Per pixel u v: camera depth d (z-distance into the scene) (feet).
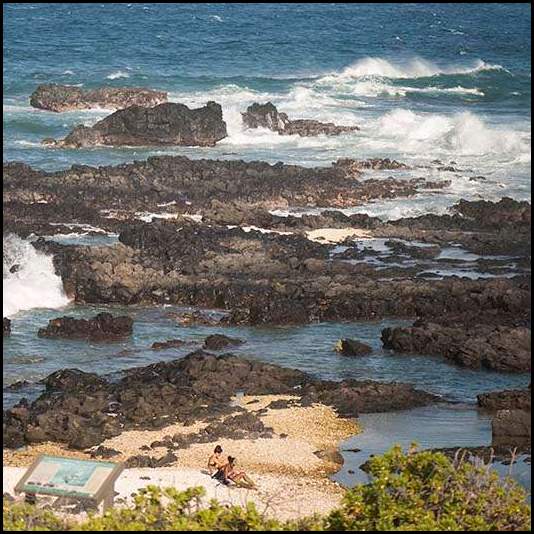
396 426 502.38
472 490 352.08
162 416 503.61
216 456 446.19
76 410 503.61
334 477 453.58
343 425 501.97
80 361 578.66
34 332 618.85
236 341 604.90
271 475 452.35
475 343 579.89
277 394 533.14
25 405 512.63
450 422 508.94
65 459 383.45
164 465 456.45
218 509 340.59
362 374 566.77
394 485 346.54
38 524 343.46
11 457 465.47
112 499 378.53
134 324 634.02
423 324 607.78
